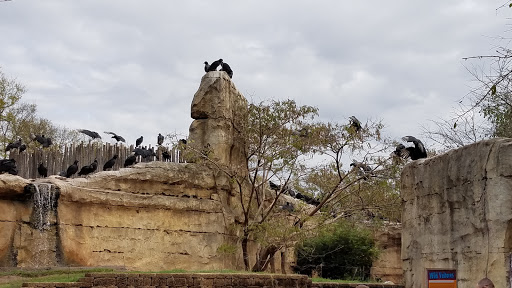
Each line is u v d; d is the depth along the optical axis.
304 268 41.91
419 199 22.11
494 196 18.11
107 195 31.55
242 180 35.78
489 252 18.14
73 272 26.14
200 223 34.31
